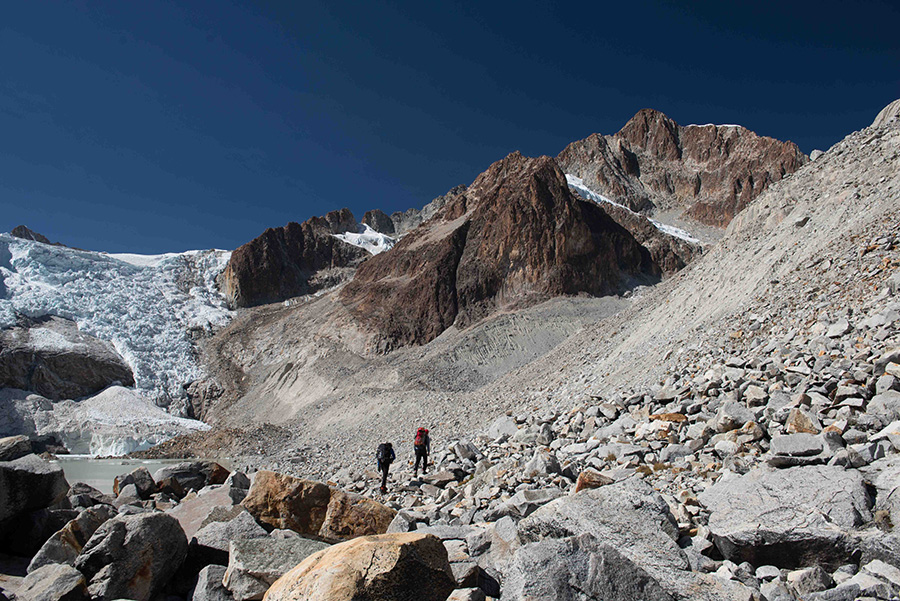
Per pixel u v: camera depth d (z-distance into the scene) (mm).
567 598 4465
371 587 4488
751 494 6359
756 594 4746
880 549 4941
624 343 30219
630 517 6027
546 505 6578
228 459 48062
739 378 12453
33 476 8070
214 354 101500
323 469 28547
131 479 13586
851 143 30312
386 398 50344
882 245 15234
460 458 17141
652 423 12359
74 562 6750
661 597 4508
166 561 6836
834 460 7082
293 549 6344
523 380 38219
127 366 92250
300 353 93875
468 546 6680
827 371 10508
